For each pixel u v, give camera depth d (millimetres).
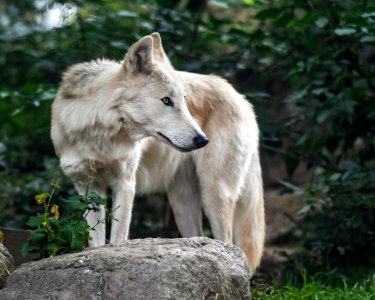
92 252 6230
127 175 8641
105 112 8328
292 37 12703
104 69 8664
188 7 17500
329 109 11422
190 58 13383
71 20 14273
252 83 16281
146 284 5777
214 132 9422
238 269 6285
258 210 9961
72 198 6641
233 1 15766
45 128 12969
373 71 11867
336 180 11352
